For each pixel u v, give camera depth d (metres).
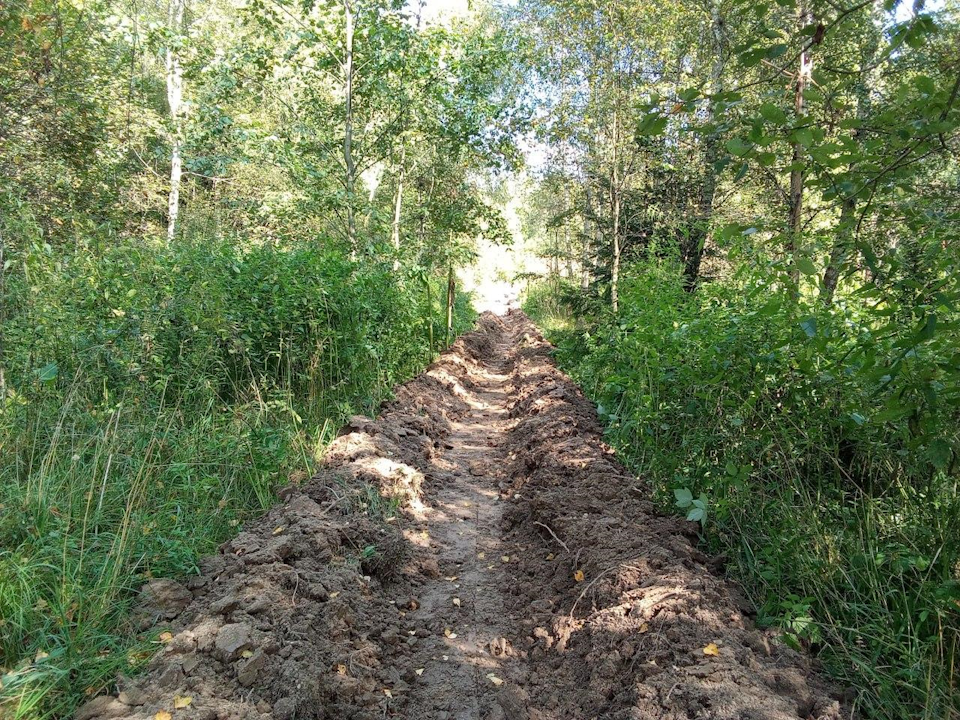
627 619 3.72
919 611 3.52
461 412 10.44
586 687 3.50
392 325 10.02
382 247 10.46
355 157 12.38
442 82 11.62
